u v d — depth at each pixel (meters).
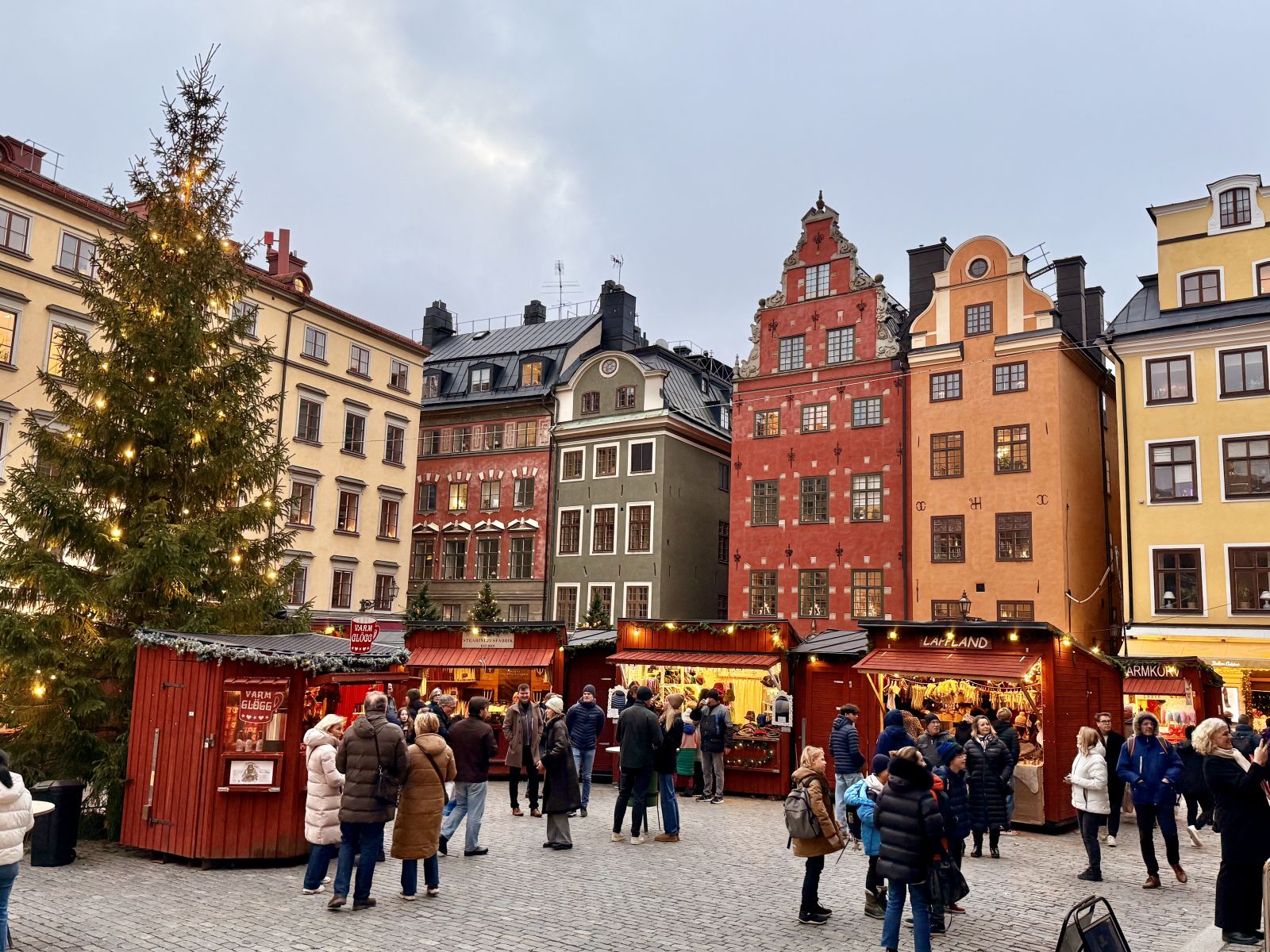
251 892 10.80
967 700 19.91
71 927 9.20
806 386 38.19
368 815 10.03
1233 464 29.38
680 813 17.72
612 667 23.45
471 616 39.66
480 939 9.04
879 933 9.62
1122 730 20.02
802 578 36.91
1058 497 31.98
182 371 16.33
